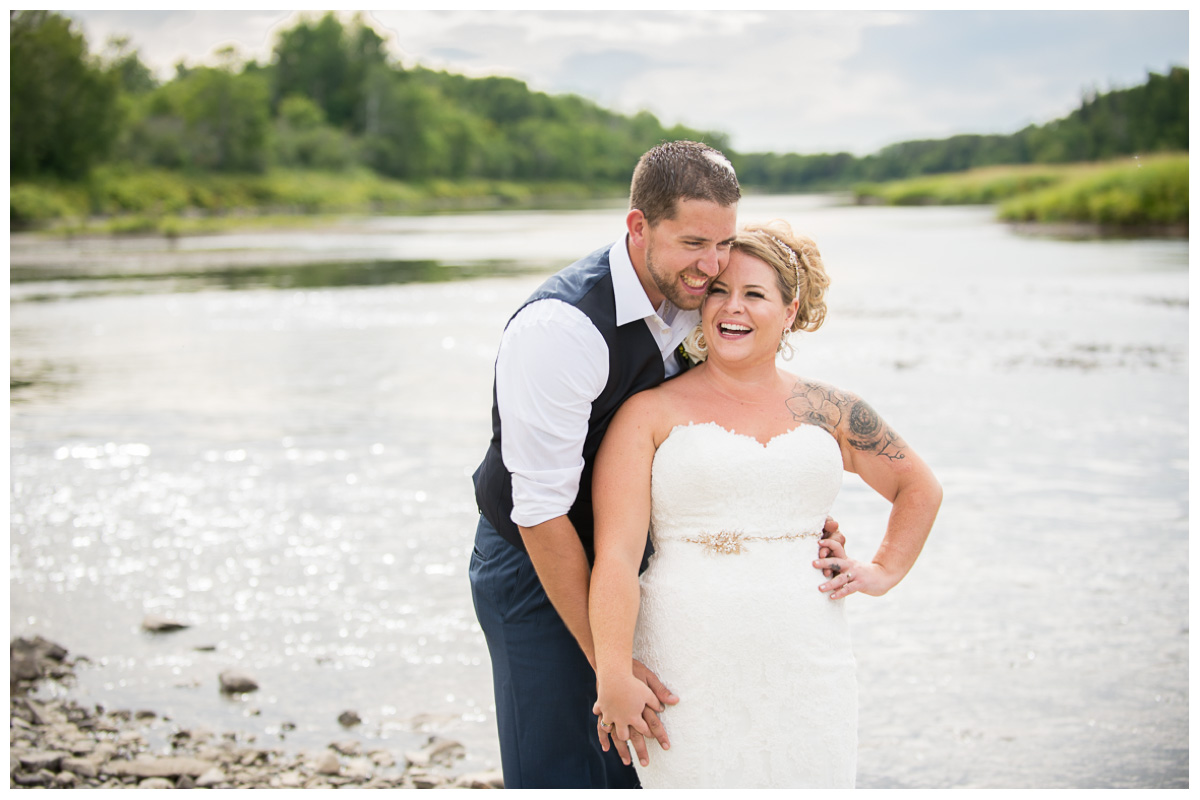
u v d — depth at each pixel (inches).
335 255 1230.3
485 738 154.3
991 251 1066.1
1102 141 2549.2
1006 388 398.0
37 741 150.7
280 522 256.7
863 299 686.5
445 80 5885.8
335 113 4375.0
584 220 2251.5
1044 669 173.8
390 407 386.6
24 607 204.7
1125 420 345.4
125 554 235.0
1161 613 195.0
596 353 98.4
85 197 2348.7
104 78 2539.4
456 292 788.0
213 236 1788.9
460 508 267.3
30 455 321.4
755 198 3828.7
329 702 165.8
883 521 246.7
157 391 416.8
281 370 463.5
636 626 101.0
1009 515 252.8
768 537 98.5
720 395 101.4
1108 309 611.8
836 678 99.0
